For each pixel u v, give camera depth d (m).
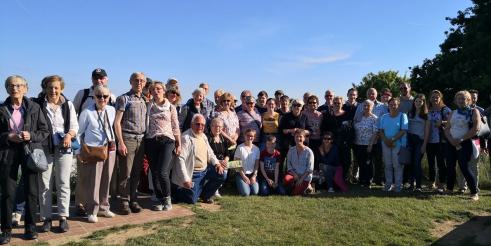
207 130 8.28
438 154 8.50
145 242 5.15
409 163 8.31
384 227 6.09
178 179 6.97
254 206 7.00
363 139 9.01
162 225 5.85
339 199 7.69
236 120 8.64
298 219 6.36
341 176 8.63
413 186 8.86
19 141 4.97
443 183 8.50
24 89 5.12
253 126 8.72
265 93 9.62
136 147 6.34
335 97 9.15
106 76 6.28
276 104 10.09
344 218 6.47
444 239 5.78
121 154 6.09
